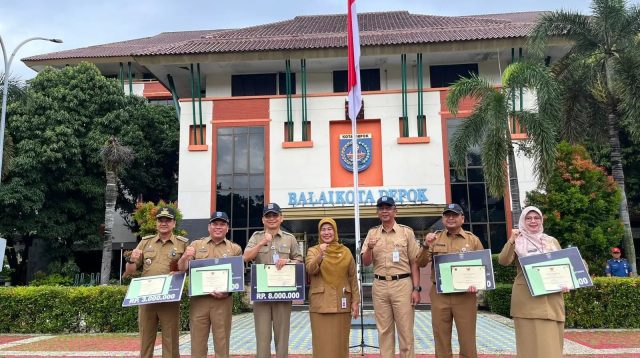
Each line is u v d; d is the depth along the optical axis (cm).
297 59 2161
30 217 2073
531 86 1420
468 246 624
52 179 2117
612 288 1156
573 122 1641
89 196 2181
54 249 2211
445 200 2022
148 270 644
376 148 2123
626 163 2264
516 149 1961
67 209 2172
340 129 2148
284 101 2162
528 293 552
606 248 1449
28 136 2084
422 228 1948
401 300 611
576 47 1584
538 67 1427
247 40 2325
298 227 1925
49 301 1200
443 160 2058
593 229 1436
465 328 599
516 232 573
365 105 2138
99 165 2217
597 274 1443
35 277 2167
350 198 2056
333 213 1839
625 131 2216
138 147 2316
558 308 546
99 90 2273
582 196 1436
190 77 2408
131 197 2520
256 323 632
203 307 621
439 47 2081
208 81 2356
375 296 626
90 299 1198
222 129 2164
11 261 2405
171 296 613
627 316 1144
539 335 538
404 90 2111
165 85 2536
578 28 1547
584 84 1572
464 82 1477
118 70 3016
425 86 2294
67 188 2141
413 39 2128
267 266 635
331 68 2300
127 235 2530
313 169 2103
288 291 623
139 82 3033
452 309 606
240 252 670
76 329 1192
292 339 1057
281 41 2275
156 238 659
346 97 2152
